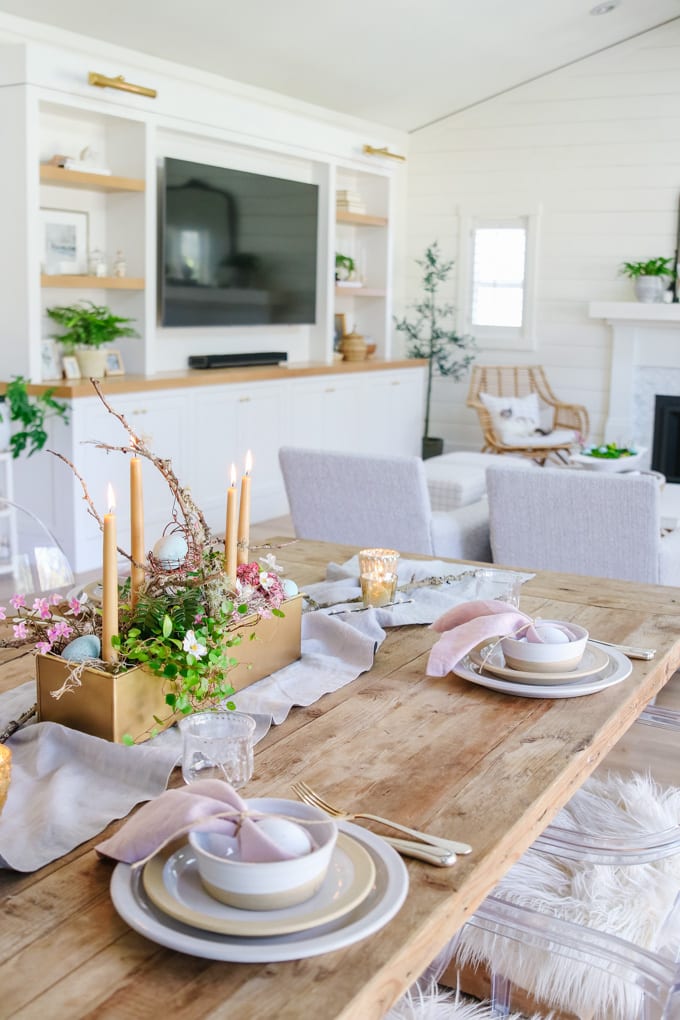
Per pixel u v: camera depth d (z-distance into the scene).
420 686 1.68
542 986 1.56
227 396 6.12
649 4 7.05
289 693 1.61
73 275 5.39
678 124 7.63
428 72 7.30
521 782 1.34
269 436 6.54
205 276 6.35
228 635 1.54
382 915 0.99
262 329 7.25
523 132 8.16
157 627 1.44
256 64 6.50
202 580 1.47
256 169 6.89
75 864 1.12
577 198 8.05
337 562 2.52
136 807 1.24
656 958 1.51
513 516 3.55
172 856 1.07
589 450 6.44
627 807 2.00
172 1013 0.89
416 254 8.80
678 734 3.32
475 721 1.54
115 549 1.37
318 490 3.82
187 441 5.84
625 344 7.89
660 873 1.79
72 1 5.14
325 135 7.16
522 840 1.26
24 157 4.92
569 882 1.76
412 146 8.66
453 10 6.27
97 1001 0.90
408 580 2.31
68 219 5.63
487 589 2.14
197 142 6.38
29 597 2.03
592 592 2.30
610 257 8.01
